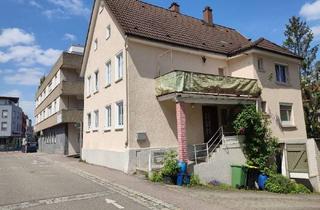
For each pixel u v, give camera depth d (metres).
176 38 19.22
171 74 15.79
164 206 8.69
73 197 9.81
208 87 16.42
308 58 31.44
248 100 18.31
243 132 16.81
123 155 16.06
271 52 20.08
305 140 18.52
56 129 36.28
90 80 23.27
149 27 18.86
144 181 12.88
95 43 22.22
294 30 32.94
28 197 9.88
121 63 17.48
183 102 15.36
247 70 19.77
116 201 9.27
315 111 27.41
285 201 11.02
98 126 20.72
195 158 15.12
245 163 16.44
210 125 18.95
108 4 19.20
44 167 19.36
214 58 20.27
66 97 32.69
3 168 19.27
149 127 16.34
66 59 31.70
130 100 16.08
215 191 11.94
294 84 21.92
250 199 10.62
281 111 20.88
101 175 14.69
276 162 18.42
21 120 92.25
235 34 26.08
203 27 23.73
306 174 17.38
